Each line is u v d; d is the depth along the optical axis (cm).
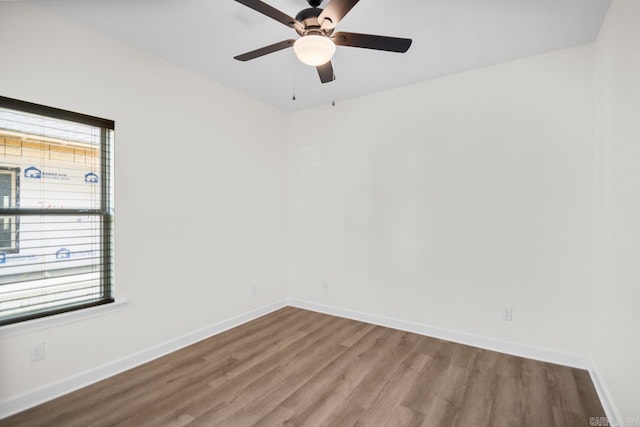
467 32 227
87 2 194
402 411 196
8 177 191
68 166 216
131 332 248
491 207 283
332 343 295
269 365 252
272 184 389
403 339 304
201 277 303
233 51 256
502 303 278
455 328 300
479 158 288
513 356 268
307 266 399
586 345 245
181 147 284
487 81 284
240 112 344
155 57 263
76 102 215
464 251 296
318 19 165
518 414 192
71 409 194
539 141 262
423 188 317
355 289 361
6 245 192
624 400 168
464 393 214
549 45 247
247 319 352
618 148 185
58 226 213
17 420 183
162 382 226
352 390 218
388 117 338
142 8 200
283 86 328
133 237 249
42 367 201
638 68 154
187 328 290
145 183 256
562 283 254
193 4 195
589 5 197
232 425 182
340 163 371
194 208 296
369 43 185
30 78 194
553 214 258
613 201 194
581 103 247
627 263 168
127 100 244
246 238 353
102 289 235
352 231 363
